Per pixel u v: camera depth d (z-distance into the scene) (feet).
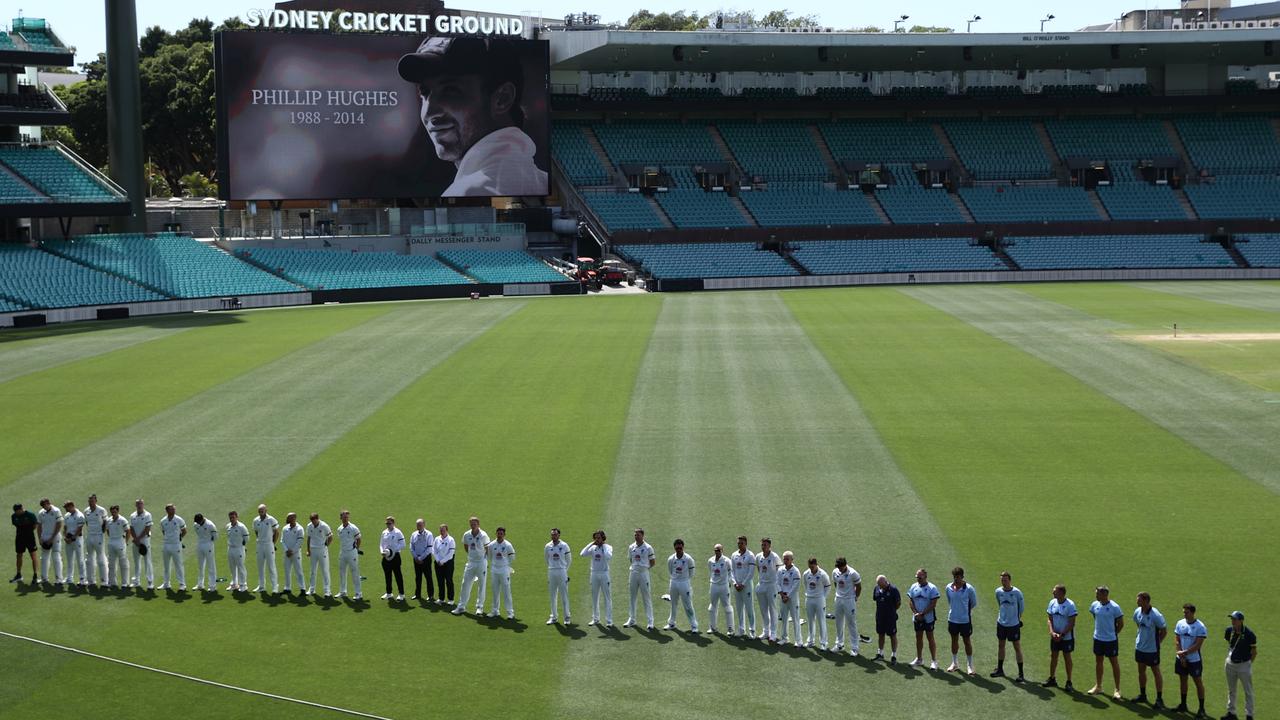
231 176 325.21
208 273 307.78
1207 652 81.92
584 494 120.67
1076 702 74.79
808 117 431.84
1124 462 131.64
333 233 357.82
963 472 127.95
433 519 113.29
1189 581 94.63
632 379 185.37
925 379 183.32
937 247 381.60
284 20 326.03
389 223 360.69
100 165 491.72
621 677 78.74
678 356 209.26
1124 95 424.05
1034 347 215.92
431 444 142.61
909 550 102.78
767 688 77.00
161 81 494.59
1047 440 142.20
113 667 80.33
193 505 118.21
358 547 94.94
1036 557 100.73
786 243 381.60
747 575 86.74
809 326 252.42
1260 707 73.36
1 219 308.60
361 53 332.60
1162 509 113.80
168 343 230.48
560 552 88.69
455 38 341.00
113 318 277.64
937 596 80.53
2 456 138.31
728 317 271.69
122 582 98.68
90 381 186.39
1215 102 424.87
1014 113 433.48
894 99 418.92
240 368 198.59
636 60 399.24
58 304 269.85
